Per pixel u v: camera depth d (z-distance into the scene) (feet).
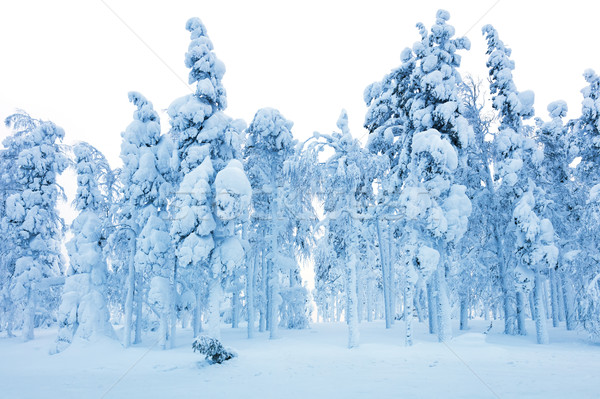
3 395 31.73
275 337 69.67
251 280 75.41
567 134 71.00
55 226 89.30
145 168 66.44
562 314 108.99
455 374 36.68
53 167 87.20
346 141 63.21
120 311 77.15
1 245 86.69
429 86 61.00
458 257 73.31
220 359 45.42
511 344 57.67
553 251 57.82
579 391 28.63
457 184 62.69
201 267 60.64
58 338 61.52
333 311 153.07
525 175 64.39
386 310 87.81
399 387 31.17
